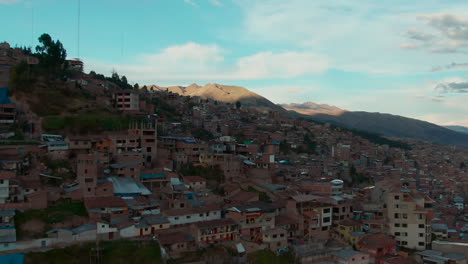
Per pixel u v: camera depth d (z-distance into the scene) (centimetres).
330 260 10112
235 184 13512
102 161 11969
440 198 19638
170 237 9244
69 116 14538
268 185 13650
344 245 10869
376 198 13375
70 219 9206
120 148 13088
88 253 8425
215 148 16338
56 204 9750
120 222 9250
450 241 11519
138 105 18425
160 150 13988
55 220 9056
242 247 9819
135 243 8844
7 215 8594
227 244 9762
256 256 9369
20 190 9662
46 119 13975
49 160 11744
